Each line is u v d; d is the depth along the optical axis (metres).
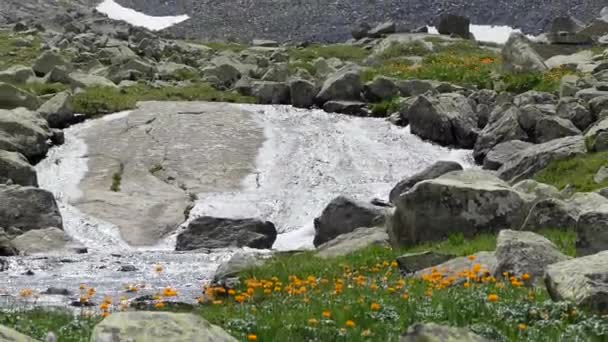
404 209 27.83
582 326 13.83
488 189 27.34
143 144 49.69
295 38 133.25
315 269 25.36
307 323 15.38
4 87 53.06
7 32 86.06
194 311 20.64
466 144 50.50
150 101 56.78
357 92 57.91
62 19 111.50
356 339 14.16
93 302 24.77
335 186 46.06
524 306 15.28
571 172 39.53
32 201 38.56
